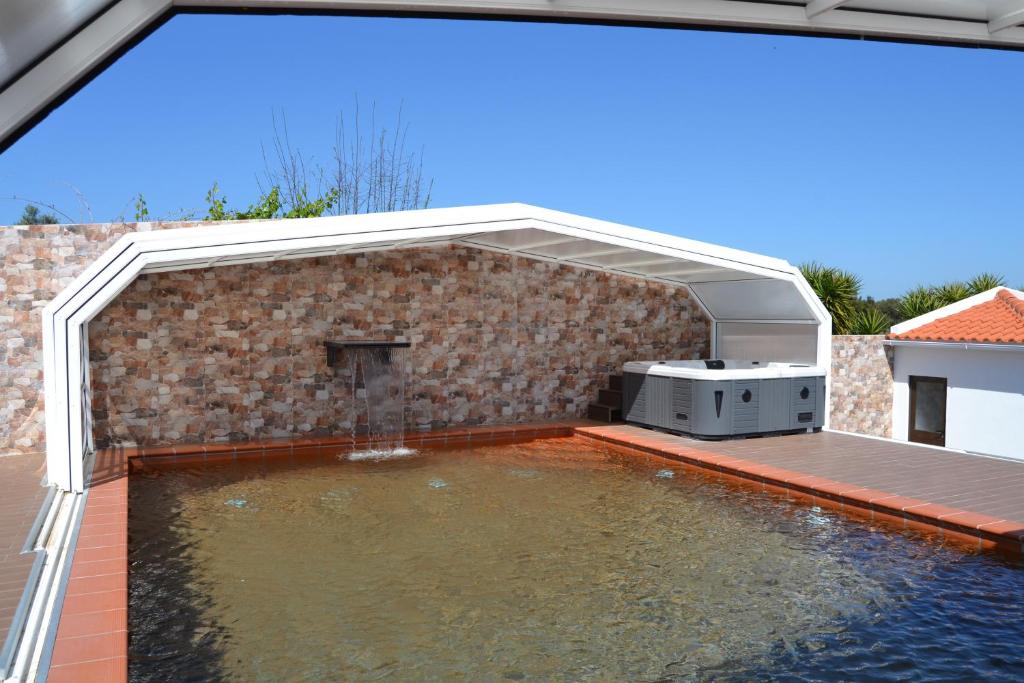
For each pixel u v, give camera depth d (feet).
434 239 38.93
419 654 15.48
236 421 37.93
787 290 40.50
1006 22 5.70
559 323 45.09
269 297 38.27
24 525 21.81
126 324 35.81
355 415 40.14
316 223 30.66
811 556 21.52
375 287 40.42
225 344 37.55
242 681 14.37
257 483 30.71
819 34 5.74
